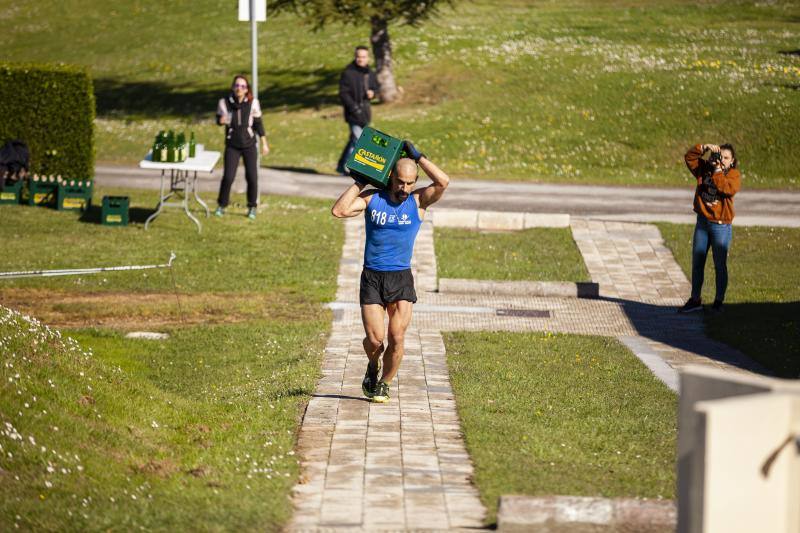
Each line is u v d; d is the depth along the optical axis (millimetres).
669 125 94562
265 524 19781
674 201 76500
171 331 41312
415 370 35281
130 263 52594
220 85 133875
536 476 23594
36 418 23500
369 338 29281
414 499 22000
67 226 61219
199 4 187750
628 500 19641
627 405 31125
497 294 51750
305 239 60625
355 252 58406
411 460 24938
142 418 26406
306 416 28906
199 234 60125
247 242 58969
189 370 35438
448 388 32719
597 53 123188
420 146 94750
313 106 118438
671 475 23859
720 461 13797
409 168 28000
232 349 38500
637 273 56750
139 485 21750
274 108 119000
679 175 86938
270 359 37094
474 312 47781
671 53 120500
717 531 13852
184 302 46344
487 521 20562
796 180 85125
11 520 18219
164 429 26266
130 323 42938
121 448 23859
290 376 34000
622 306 50125
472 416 28938
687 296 52406
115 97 131250
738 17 149375
